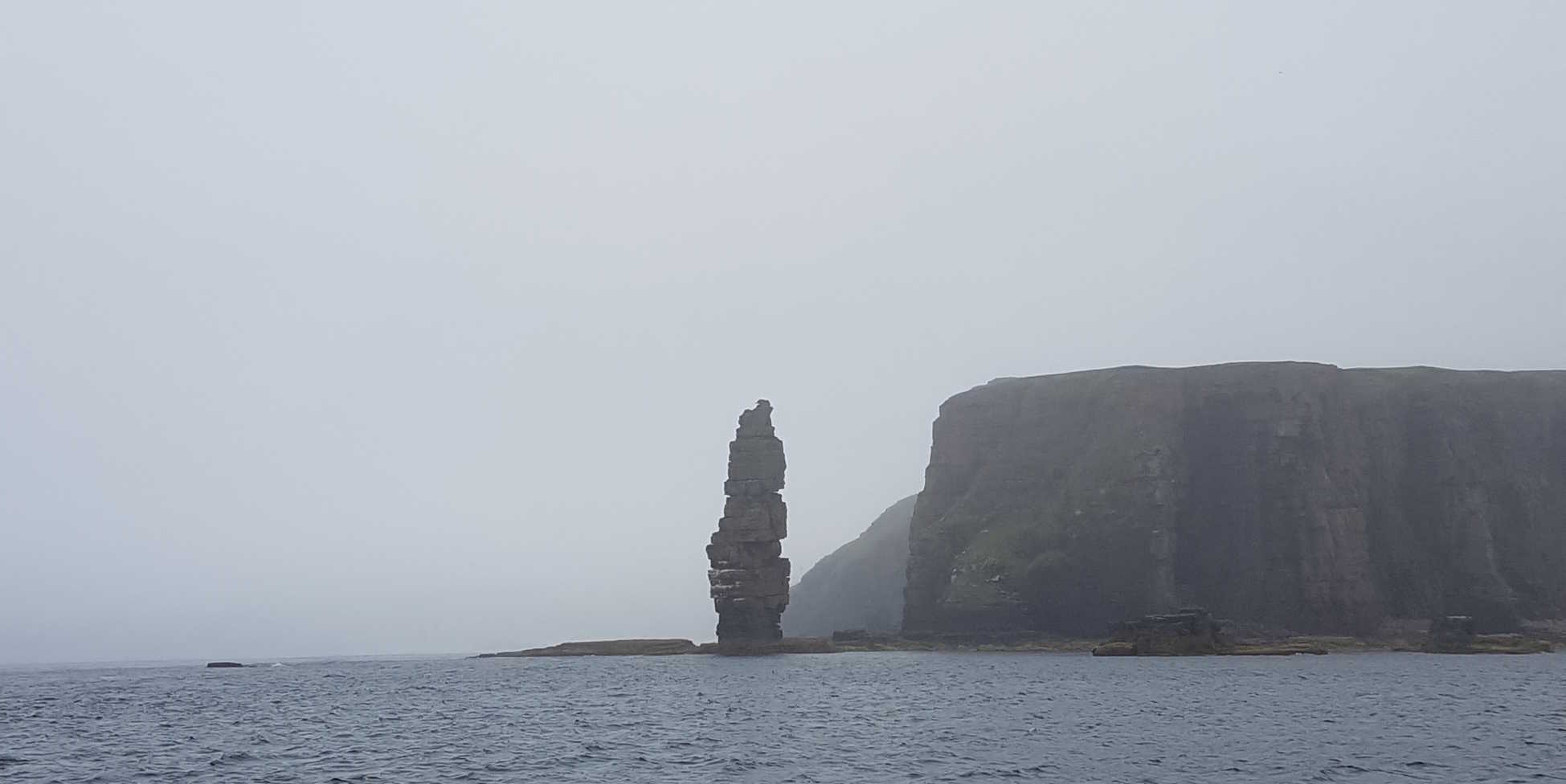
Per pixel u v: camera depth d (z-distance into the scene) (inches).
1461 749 2716.5
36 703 5032.0
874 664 7199.8
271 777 2513.5
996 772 2461.9
